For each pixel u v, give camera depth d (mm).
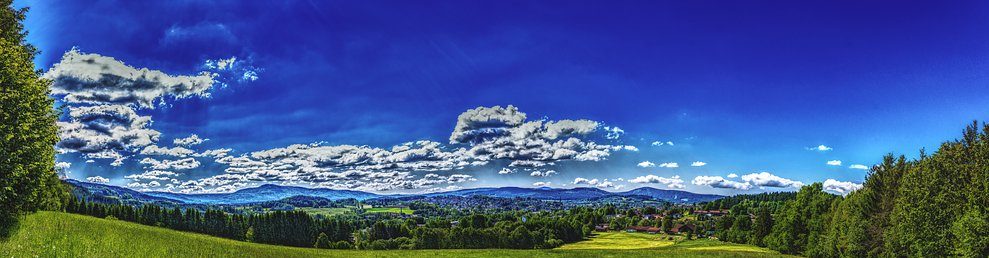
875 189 58812
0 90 18484
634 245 121000
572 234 132875
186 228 136000
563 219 136500
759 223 101812
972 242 34438
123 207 132000
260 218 140000
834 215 69000
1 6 28672
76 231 22391
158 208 137125
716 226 130125
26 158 20250
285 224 141375
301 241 140375
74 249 15320
